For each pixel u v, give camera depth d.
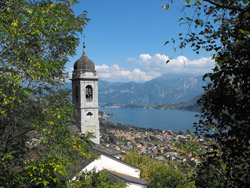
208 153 6.05
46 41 10.41
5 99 7.74
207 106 5.82
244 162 5.50
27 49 9.07
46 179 8.88
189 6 5.91
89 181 16.97
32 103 11.51
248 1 5.20
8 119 10.76
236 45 5.45
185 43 6.39
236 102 5.21
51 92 11.54
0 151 10.12
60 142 11.00
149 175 36.97
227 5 5.98
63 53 12.05
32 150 11.70
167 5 5.59
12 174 8.75
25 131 11.13
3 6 8.27
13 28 7.20
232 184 5.62
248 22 5.39
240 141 5.18
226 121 5.45
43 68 8.27
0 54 8.14
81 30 11.52
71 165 11.82
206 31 6.32
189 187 18.75
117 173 32.97
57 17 8.80
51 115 10.58
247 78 5.23
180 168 9.37
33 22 7.69
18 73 8.49
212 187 6.88
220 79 5.48
